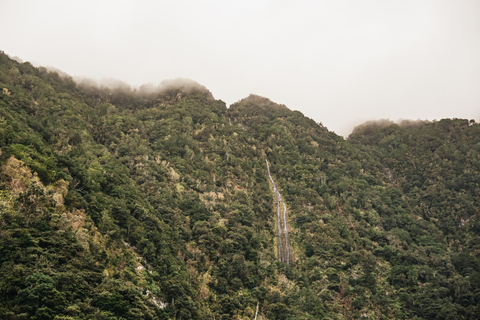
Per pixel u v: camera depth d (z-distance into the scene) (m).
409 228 182.62
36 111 155.38
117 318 80.00
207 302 112.00
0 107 129.75
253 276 128.12
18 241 80.81
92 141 160.12
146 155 165.75
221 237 136.25
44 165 105.50
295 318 115.56
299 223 170.12
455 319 129.62
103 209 110.44
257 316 115.19
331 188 195.00
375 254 157.88
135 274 99.81
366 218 179.75
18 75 190.38
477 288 140.50
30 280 73.88
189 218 139.12
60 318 71.12
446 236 183.38
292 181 198.50
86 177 115.38
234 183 177.00
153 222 119.38
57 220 90.94
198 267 120.69
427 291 139.38
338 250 150.88
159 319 92.56
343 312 127.12
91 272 85.94
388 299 136.50
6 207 86.06
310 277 140.75
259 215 168.88
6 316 68.75
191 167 172.88
